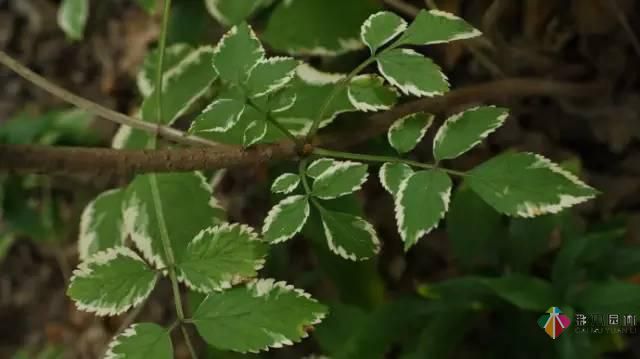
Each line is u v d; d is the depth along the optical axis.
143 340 0.67
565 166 0.86
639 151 0.91
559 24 0.92
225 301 0.67
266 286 0.67
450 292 0.82
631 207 0.91
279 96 0.69
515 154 0.66
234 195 1.04
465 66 0.94
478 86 0.84
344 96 0.76
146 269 0.68
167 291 1.08
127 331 0.67
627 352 0.87
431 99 0.79
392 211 0.95
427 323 0.83
